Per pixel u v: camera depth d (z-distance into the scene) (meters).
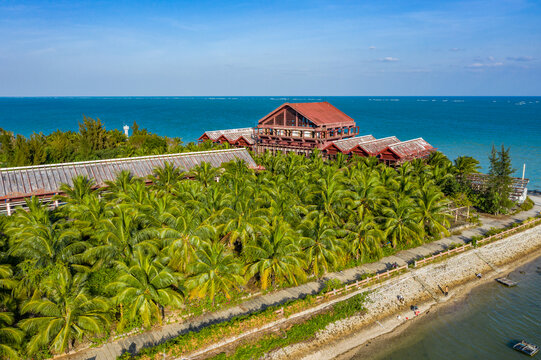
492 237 47.75
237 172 51.16
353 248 38.09
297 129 75.69
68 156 70.75
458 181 62.50
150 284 27.22
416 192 44.78
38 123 198.25
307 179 46.91
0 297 25.34
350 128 84.06
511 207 58.69
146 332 28.72
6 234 31.56
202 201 37.59
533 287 40.50
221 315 31.03
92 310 25.78
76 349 26.62
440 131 164.62
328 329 31.58
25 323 23.66
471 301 37.72
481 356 30.19
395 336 32.22
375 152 69.69
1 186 42.88
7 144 67.88
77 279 26.89
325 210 39.47
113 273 28.92
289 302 32.03
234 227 33.34
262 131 83.31
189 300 31.86
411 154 68.00
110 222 30.05
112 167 51.50
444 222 45.59
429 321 34.41
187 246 31.75
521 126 182.25
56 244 29.08
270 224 35.06
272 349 28.89
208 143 76.94
